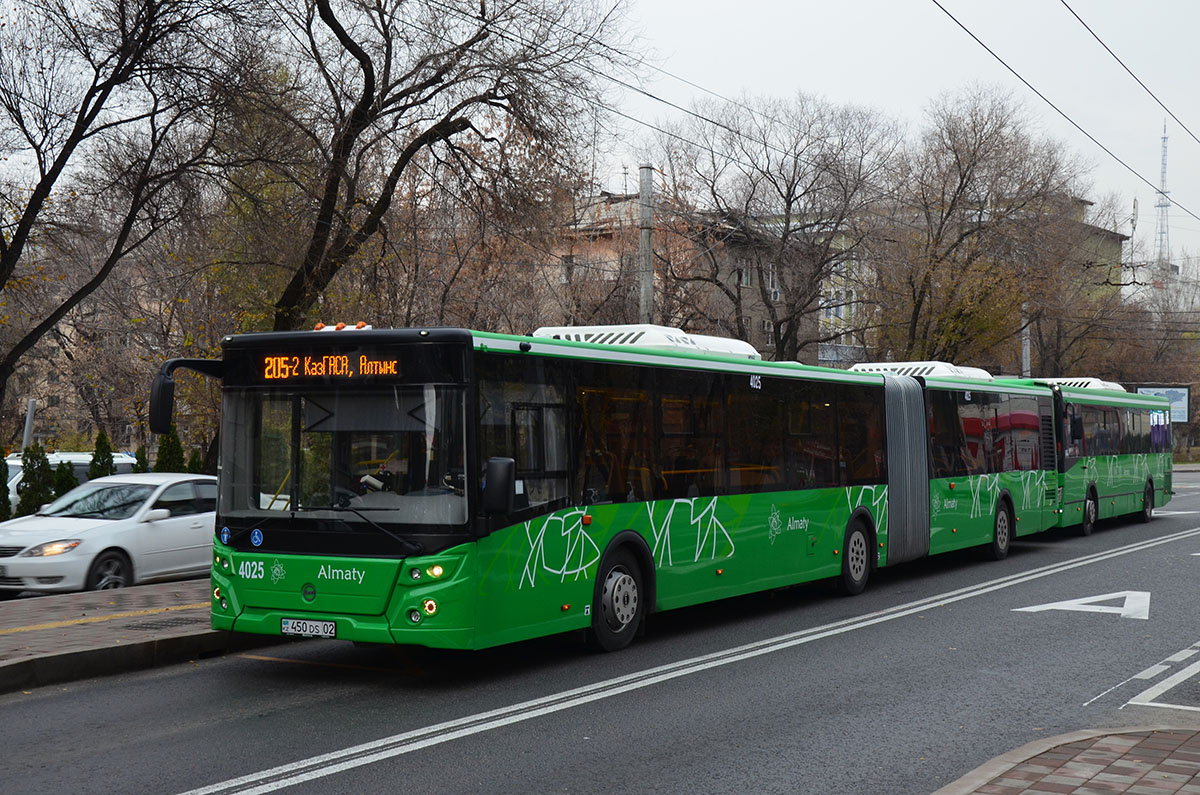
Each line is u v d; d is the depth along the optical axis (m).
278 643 11.55
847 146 39.41
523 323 35.16
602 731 7.78
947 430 18.34
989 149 41.56
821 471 14.66
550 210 23.22
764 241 39.50
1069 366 63.88
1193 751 6.84
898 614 13.51
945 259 41.78
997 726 7.95
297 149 20.88
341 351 9.42
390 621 8.96
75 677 9.57
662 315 40.12
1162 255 81.19
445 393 9.10
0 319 24.42
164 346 34.78
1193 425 82.50
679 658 10.66
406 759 7.02
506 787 6.41
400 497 9.09
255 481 9.59
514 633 9.46
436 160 22.88
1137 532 25.86
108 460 24.28
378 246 26.70
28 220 19.81
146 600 13.11
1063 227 43.59
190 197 20.92
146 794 6.25
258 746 7.33
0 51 19.19
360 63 21.12
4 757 7.07
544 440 9.95
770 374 13.61
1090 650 10.98
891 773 6.74
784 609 14.18
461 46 21.50
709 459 12.33
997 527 19.94
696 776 6.66
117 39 19.30
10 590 14.94
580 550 10.32
